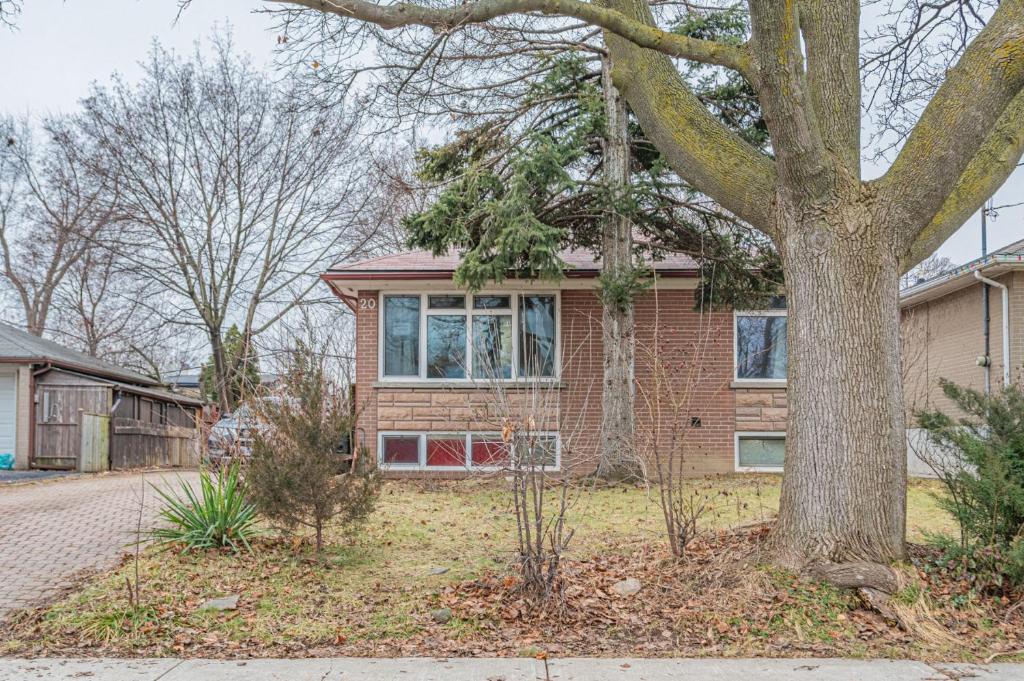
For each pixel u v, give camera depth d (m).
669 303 13.95
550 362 13.91
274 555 6.89
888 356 5.91
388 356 14.12
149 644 5.16
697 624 5.42
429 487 12.02
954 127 5.84
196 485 11.98
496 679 4.54
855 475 5.78
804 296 6.00
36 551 7.18
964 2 8.74
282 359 12.99
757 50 5.64
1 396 18.31
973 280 14.41
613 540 7.59
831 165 5.87
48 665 4.75
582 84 12.34
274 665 4.78
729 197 6.54
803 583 5.66
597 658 4.93
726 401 13.84
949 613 5.43
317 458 6.77
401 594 5.99
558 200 12.62
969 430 6.44
